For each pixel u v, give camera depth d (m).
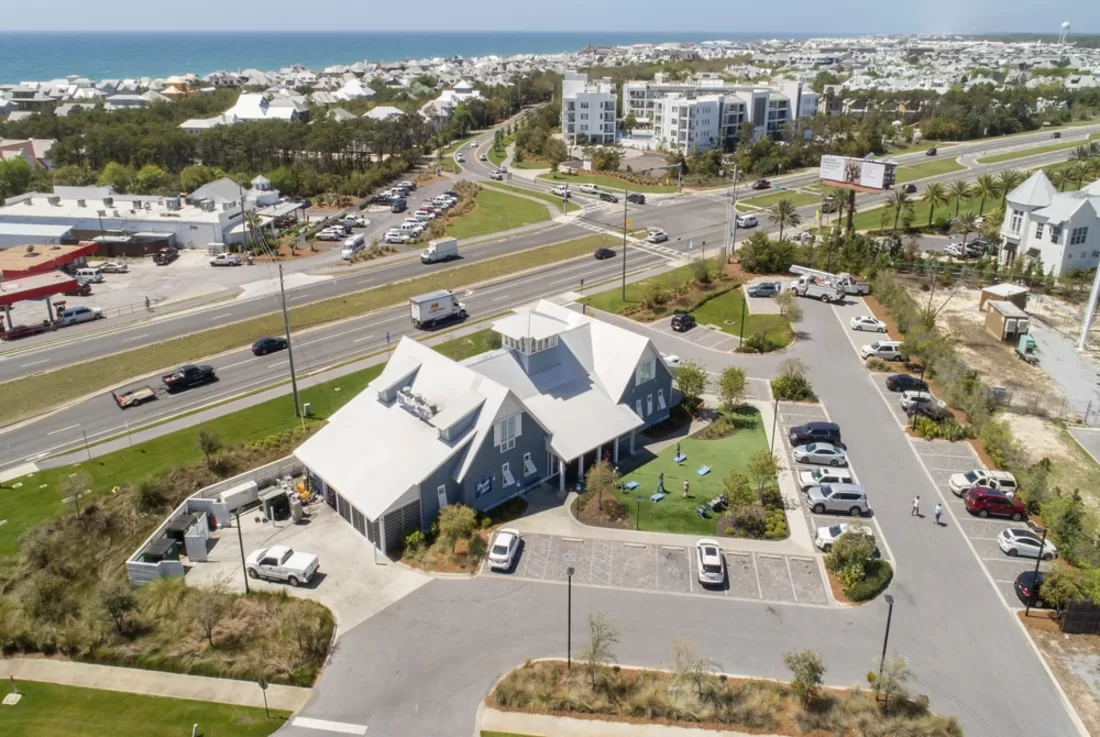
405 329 97.69
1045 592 47.09
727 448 68.69
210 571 53.44
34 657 47.09
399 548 55.53
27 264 112.62
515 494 61.47
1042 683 43.25
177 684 44.41
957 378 75.94
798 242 129.50
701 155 199.50
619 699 42.41
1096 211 106.88
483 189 184.25
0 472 66.62
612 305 105.44
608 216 156.12
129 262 130.00
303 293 112.25
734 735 40.31
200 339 94.88
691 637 46.97
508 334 65.94
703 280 111.75
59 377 84.62
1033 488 58.22
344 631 47.78
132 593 49.28
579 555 54.50
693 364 78.69
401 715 41.75
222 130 195.12
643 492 61.97
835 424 69.06
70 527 58.41
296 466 64.94
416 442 58.50
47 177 176.75
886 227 142.12
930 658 45.03
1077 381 81.19
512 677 43.66
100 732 41.06
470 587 51.50
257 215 143.75
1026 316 90.31
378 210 167.00
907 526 57.34
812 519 58.53
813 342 92.31
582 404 66.25
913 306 96.75
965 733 40.16
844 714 41.03
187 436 71.81
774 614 48.81
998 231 128.38
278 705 42.62
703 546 52.84
